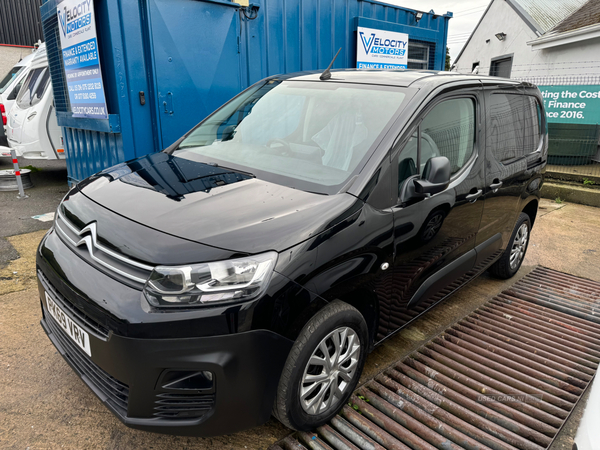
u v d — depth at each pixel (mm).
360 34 6684
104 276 1849
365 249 2133
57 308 2031
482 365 2943
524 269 4750
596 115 8719
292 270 1837
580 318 3686
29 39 15695
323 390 2127
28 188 7082
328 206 2074
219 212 1981
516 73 14195
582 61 11391
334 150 2473
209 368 1713
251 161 2604
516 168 3611
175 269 1700
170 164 2635
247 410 1837
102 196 2246
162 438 2172
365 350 2348
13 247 4461
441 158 2348
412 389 2652
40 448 2059
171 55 4844
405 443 2236
